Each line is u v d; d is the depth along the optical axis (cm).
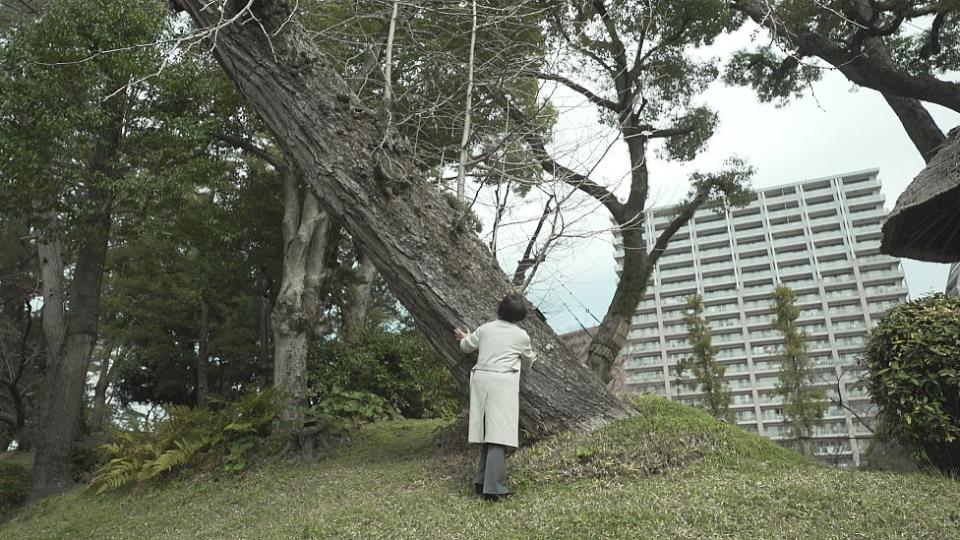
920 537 353
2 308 1997
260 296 1545
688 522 392
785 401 2652
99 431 1565
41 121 896
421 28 795
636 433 556
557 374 591
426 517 455
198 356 1911
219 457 870
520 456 557
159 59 934
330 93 596
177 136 1016
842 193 5797
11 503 1049
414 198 596
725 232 6044
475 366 526
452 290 583
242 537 503
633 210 1161
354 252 1742
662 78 1142
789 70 1388
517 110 754
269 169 1472
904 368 508
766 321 4984
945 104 1159
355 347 1358
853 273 5344
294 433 847
